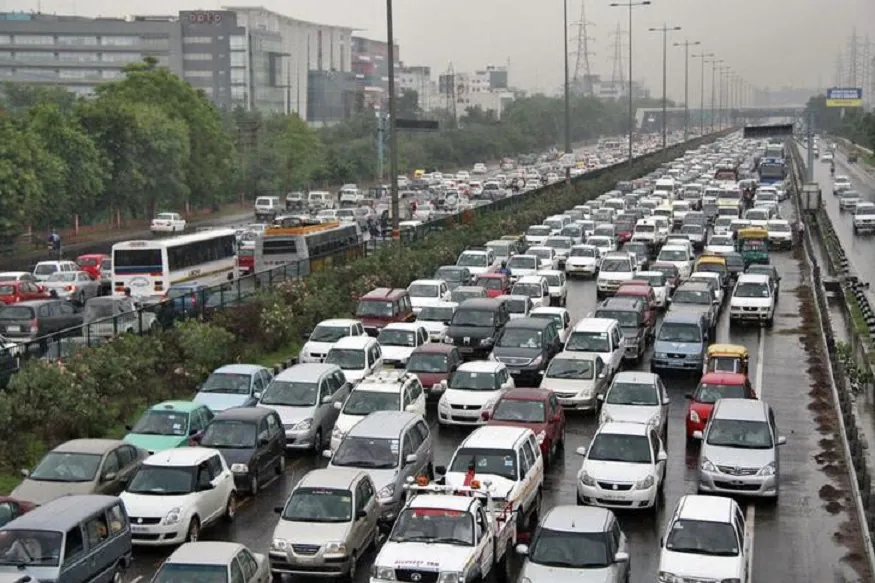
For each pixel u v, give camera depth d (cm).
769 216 8250
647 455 2619
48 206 8181
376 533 2341
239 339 4369
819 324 5066
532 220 8669
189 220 10869
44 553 1898
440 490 2156
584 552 1972
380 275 5597
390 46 5981
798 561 2303
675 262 6175
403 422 2672
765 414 2812
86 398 3153
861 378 3844
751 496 2700
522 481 2411
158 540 2312
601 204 9544
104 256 6850
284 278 5284
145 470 2416
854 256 7894
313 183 14488
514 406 3016
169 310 4253
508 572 2236
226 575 1845
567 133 11162
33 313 4662
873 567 2211
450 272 5622
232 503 2561
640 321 4444
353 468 2453
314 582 2177
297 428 3103
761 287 5109
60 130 8569
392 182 6169
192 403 2970
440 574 1944
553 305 5566
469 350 4253
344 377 3444
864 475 2638
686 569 2012
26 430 3041
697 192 10462
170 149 9988
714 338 4794
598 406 3553
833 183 14100
